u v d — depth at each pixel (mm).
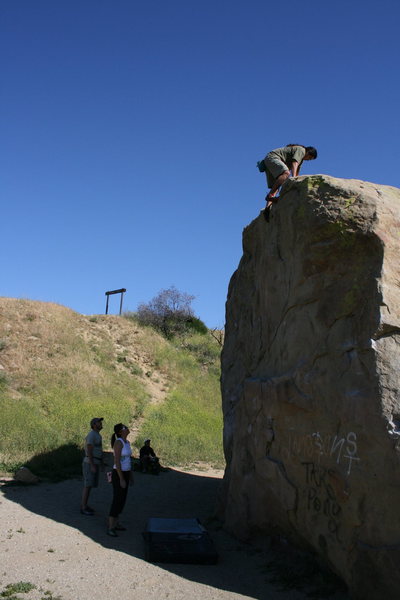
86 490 9133
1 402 16375
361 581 5344
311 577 6312
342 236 6297
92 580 6000
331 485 5969
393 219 6168
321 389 6266
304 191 6992
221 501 9406
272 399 7305
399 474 5059
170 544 7031
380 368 5469
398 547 4996
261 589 6098
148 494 11391
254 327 8867
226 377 10438
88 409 17812
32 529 7824
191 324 31828
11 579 5801
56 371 20344
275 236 7930
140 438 16594
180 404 21469
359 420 5566
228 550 7633
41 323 24078
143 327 29062
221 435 19016
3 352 20375
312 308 6727
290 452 6871
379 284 5770
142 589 5852
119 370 22938
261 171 8422
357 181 6840
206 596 5773
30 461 12711
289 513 6844
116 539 7762
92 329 26375
